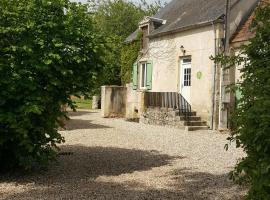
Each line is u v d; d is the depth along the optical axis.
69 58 7.10
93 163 8.48
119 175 7.44
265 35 4.41
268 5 4.60
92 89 7.70
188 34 18.00
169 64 19.34
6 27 6.73
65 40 7.25
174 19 20.61
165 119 16.98
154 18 21.23
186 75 18.42
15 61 6.79
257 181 4.11
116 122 18.03
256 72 4.20
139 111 19.36
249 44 4.51
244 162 4.29
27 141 6.69
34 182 6.76
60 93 7.28
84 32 7.38
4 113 6.58
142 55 22.08
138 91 19.91
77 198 5.82
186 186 6.72
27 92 6.68
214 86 16.28
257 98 4.08
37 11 7.13
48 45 7.02
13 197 5.84
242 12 16.86
